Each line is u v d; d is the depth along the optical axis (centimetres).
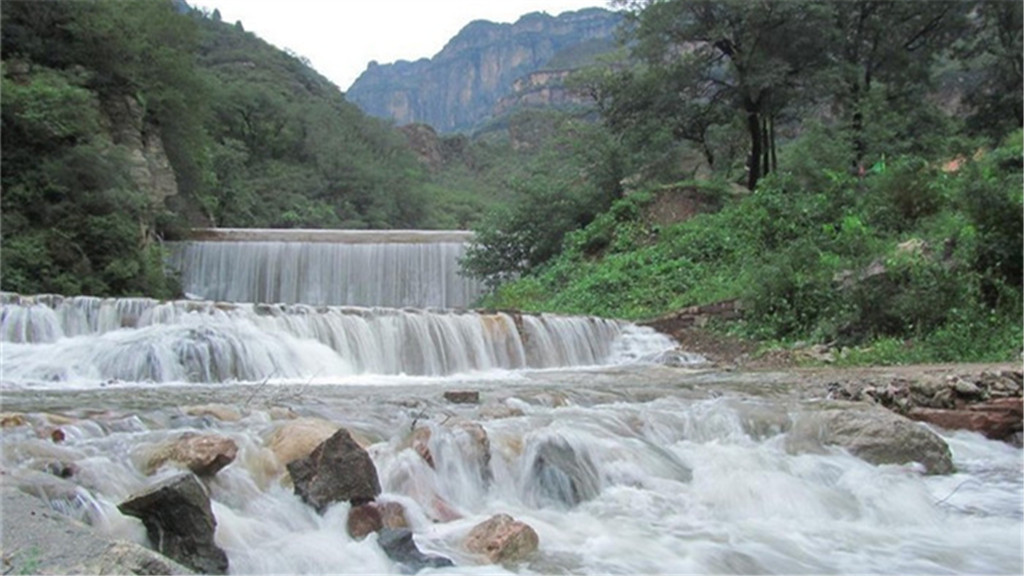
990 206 1379
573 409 817
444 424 654
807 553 552
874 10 3209
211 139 4284
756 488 661
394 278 2856
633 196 2527
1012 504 685
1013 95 3456
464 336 1519
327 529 506
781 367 1388
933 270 1404
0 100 1814
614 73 3219
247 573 446
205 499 438
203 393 962
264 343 1280
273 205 5416
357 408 760
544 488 634
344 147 7344
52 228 1792
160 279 2047
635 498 644
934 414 957
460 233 2952
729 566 519
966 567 530
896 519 637
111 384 1105
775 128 3562
